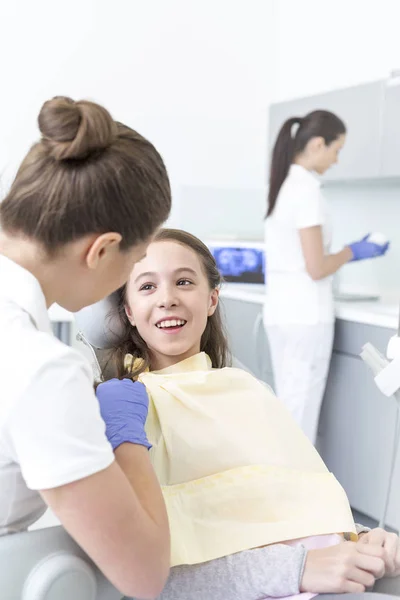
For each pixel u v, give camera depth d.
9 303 0.69
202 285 1.11
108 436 0.74
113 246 0.71
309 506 0.94
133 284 1.08
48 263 0.71
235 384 1.03
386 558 0.86
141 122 3.26
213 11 3.37
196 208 3.43
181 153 3.37
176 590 0.85
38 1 3.01
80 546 0.71
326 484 0.96
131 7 3.18
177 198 3.38
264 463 0.97
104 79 3.16
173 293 1.07
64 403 0.63
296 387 2.44
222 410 1.00
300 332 2.40
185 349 1.09
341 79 3.13
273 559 0.84
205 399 1.00
